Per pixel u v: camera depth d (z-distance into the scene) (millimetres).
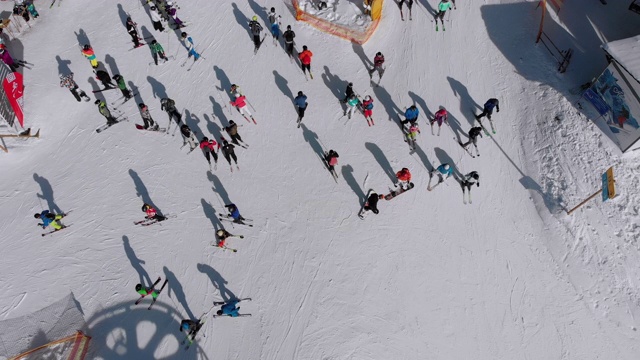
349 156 19141
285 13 23781
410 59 21750
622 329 14961
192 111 20828
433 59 21594
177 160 19531
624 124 16922
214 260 17062
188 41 21375
